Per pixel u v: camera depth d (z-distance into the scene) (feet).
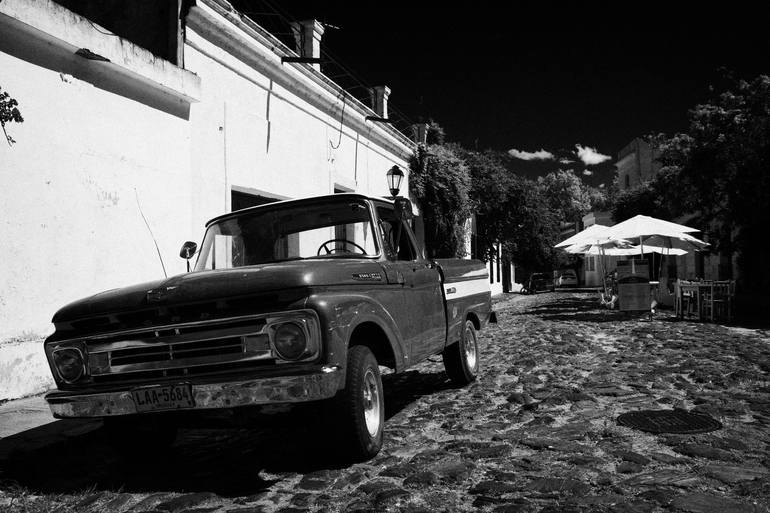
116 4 33.32
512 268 151.94
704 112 68.64
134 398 12.68
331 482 12.77
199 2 33.30
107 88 27.14
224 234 17.67
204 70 34.73
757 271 77.15
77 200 25.38
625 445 14.46
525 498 11.34
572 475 12.48
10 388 21.93
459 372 22.62
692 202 74.28
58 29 23.77
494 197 101.65
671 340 35.17
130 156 28.40
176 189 31.48
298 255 16.98
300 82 44.04
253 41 38.45
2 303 21.91
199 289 12.87
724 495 11.14
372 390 14.44
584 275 188.65
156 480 13.96
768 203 64.44
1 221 21.99
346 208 17.06
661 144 77.56
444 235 75.97
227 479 13.58
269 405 13.37
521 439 15.31
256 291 12.51
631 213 118.32
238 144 37.78
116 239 27.40
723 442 14.32
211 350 12.76
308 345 12.25
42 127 23.82
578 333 41.01
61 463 15.65
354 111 54.03
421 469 13.17
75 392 13.25
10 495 13.10
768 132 63.26
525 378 24.07
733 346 31.65
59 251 24.40
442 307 20.13
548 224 135.74
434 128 91.56
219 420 13.71
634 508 10.61
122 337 13.21
